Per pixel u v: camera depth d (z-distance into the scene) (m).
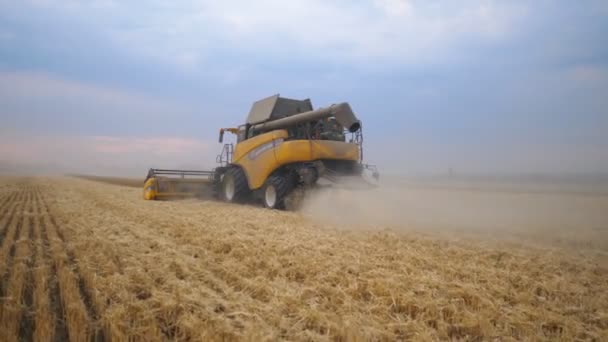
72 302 3.52
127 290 3.93
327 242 6.07
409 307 3.50
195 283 4.13
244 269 4.63
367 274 4.36
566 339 2.99
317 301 3.65
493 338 3.03
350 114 11.00
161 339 2.97
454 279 4.32
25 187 25.61
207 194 14.86
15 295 3.81
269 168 11.55
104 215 9.54
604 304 3.73
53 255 5.34
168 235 6.91
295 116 11.91
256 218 8.95
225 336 2.93
